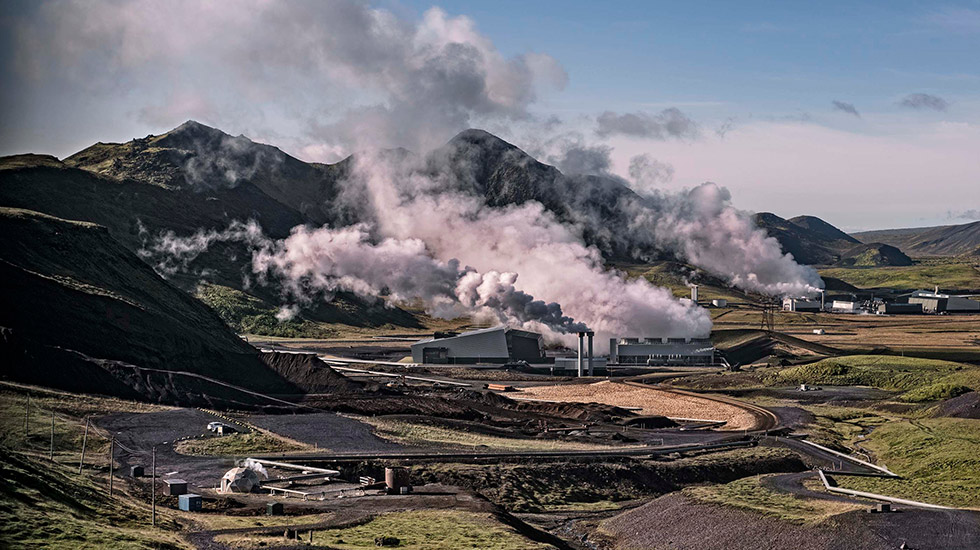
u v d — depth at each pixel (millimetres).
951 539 109812
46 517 86375
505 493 143625
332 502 120250
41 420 150875
